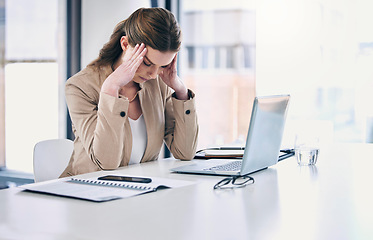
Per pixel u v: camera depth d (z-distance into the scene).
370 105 3.60
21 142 4.04
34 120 4.03
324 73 3.71
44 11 3.98
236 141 4.05
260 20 3.88
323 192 1.23
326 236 0.83
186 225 0.90
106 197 1.13
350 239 0.81
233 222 0.92
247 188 1.29
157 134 2.00
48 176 1.97
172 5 4.14
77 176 1.50
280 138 1.66
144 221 0.93
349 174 1.54
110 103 1.71
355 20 3.61
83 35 3.93
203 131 4.13
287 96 1.63
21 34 4.02
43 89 4.01
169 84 2.00
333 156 2.05
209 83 4.10
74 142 1.94
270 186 1.32
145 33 1.71
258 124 1.41
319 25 3.71
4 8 4.03
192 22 4.11
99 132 1.72
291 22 3.79
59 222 0.93
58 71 3.98
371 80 3.59
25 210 1.03
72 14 3.94
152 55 1.75
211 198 1.15
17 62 4.02
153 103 1.99
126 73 1.74
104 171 1.64
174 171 1.60
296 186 1.32
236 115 4.04
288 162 1.86
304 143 1.78
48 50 3.98
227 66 4.03
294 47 3.79
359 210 1.03
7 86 4.04
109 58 1.93
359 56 3.61
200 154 2.14
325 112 3.72
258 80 3.91
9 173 4.07
